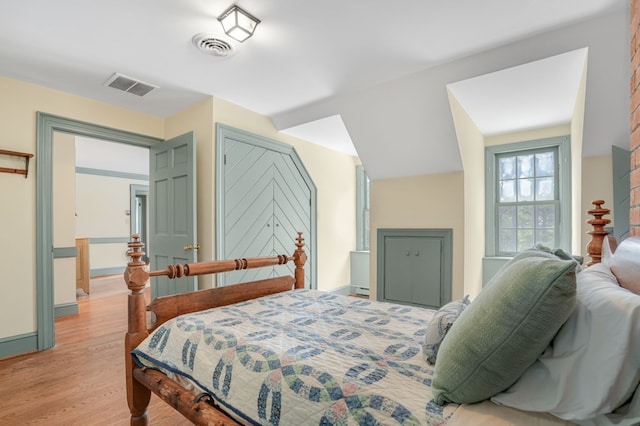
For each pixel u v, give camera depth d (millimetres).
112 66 2520
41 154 2814
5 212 2646
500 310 847
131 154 5703
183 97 3135
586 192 2602
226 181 3236
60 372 2420
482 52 2361
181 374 1369
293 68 2584
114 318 3805
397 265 3674
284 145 3912
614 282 1027
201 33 2092
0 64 2467
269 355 1201
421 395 949
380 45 2262
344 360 1159
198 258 3236
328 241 4668
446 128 2943
